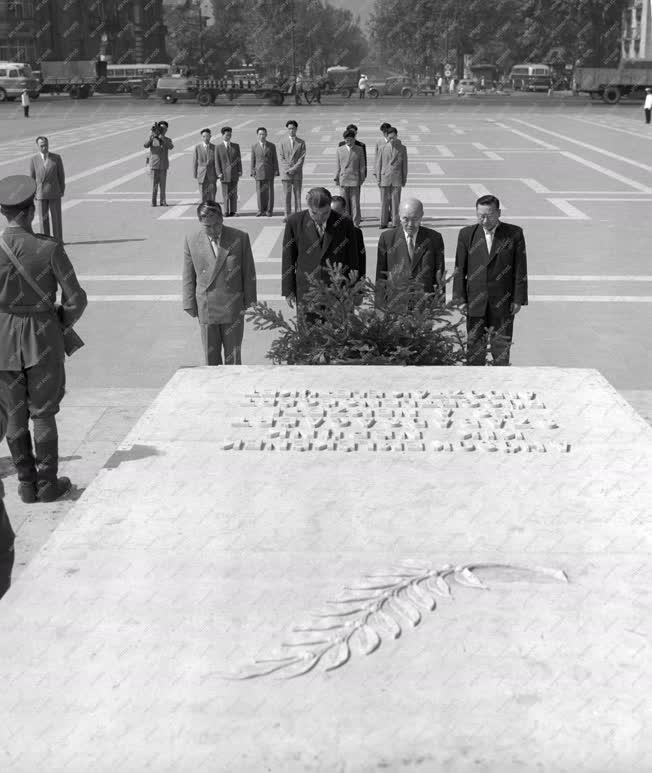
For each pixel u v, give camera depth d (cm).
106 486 475
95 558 398
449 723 290
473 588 370
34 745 286
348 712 296
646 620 346
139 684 312
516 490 467
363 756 277
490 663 319
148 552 404
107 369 1029
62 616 353
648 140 4084
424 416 579
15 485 729
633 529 422
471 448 522
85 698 305
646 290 1386
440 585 371
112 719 295
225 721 293
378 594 365
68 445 800
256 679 313
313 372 675
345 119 5547
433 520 433
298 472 492
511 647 328
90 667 321
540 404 599
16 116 5903
